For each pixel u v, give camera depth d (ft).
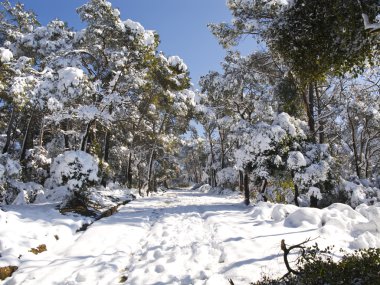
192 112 109.91
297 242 27.17
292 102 57.52
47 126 80.84
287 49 26.94
